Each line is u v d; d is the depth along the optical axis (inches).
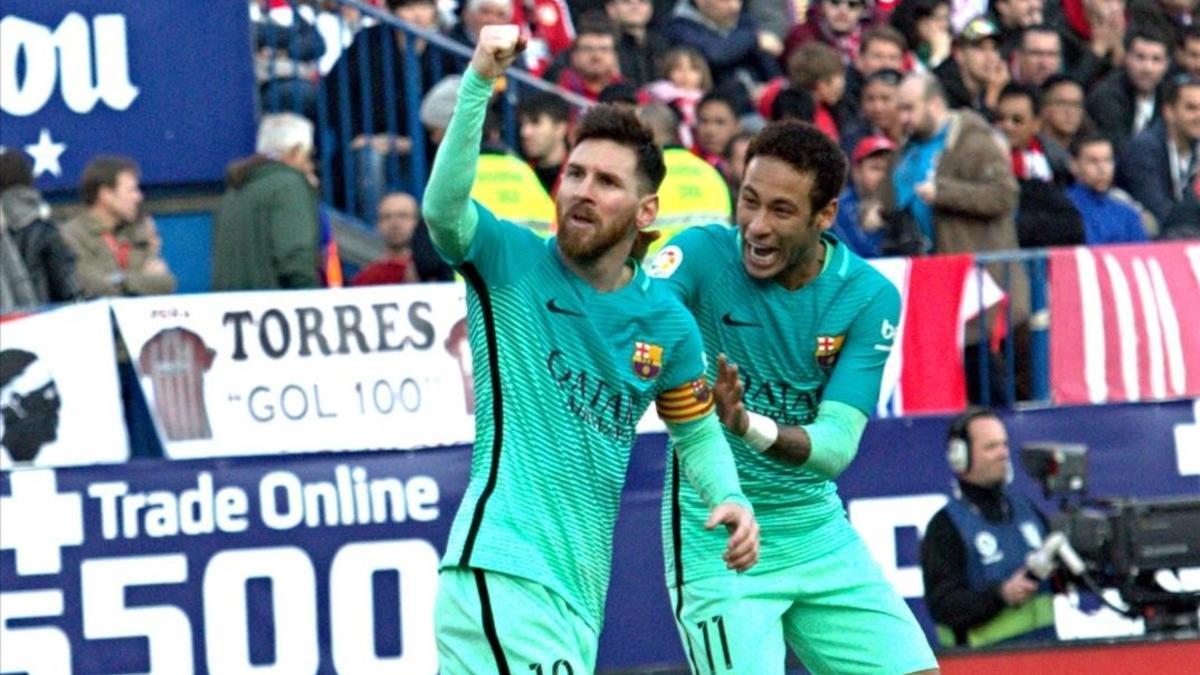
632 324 423.2
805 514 485.4
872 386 480.4
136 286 732.7
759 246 464.4
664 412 435.8
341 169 828.0
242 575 665.0
